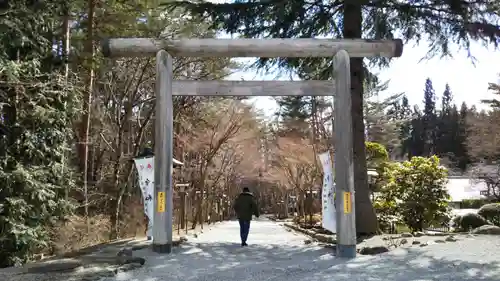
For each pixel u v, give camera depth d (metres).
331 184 9.98
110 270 7.13
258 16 12.68
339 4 12.94
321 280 6.72
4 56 9.47
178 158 23.75
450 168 53.31
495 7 11.51
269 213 63.41
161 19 16.77
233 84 10.00
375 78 15.06
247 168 40.97
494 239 9.93
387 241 10.27
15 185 9.88
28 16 10.20
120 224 17.69
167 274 7.27
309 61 14.48
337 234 9.06
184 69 20.39
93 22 16.55
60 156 11.30
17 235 9.42
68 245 11.90
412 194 15.87
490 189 39.88
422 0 12.23
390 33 13.76
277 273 7.38
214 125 24.16
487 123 32.84
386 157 22.22
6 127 10.23
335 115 9.46
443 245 9.34
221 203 38.66
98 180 20.02
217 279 6.92
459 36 12.46
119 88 21.41
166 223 9.42
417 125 71.19
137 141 18.89
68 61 11.67
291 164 26.55
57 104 11.29
